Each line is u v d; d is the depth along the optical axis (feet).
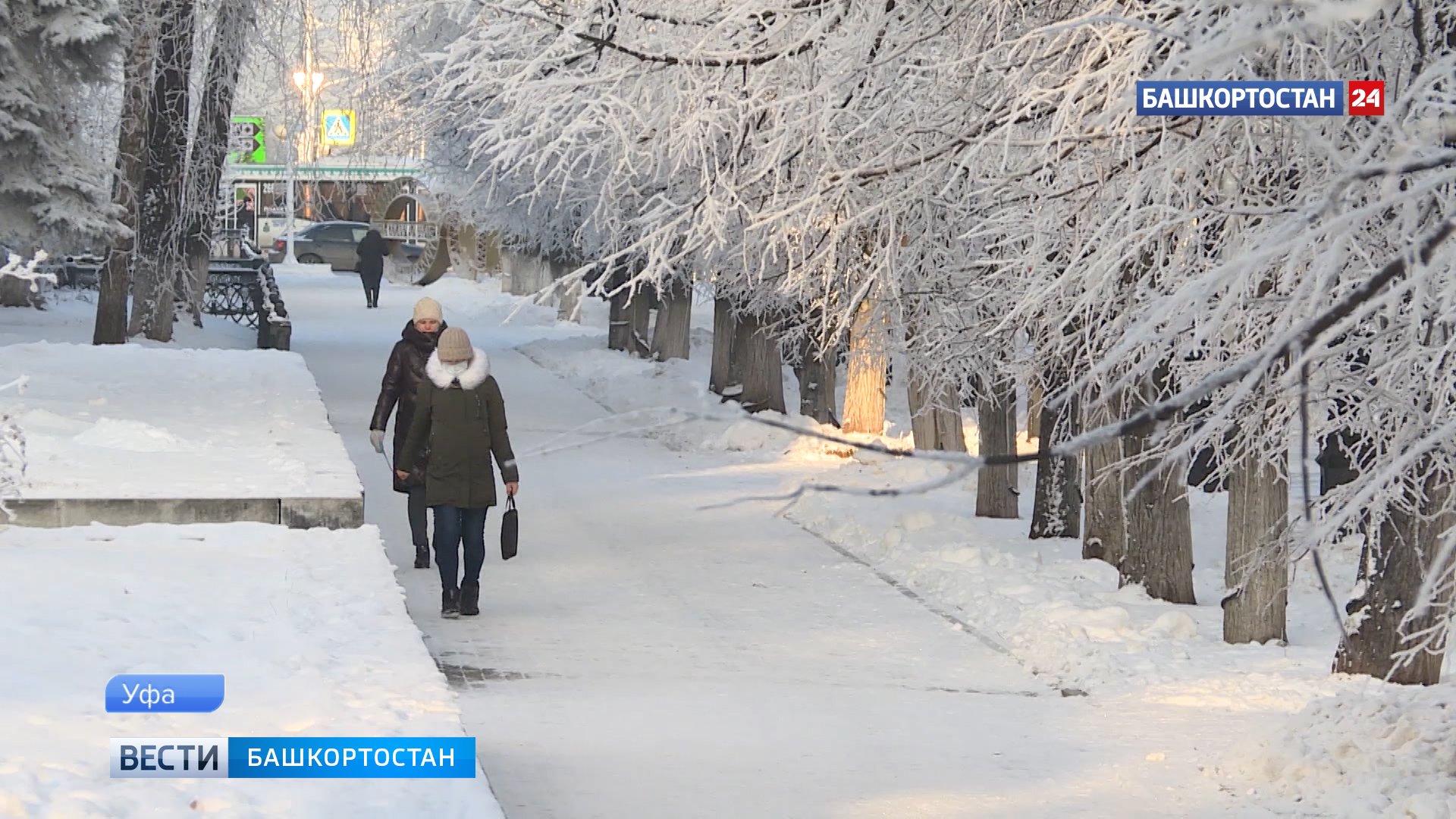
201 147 294.87
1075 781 75.72
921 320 124.67
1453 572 74.90
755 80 94.38
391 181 545.44
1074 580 138.41
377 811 52.85
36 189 206.39
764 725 84.99
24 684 66.03
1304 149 74.79
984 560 140.77
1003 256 107.55
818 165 98.27
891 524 158.92
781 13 91.97
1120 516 146.20
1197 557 163.22
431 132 181.47
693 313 461.37
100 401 170.30
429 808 53.57
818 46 91.97
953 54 92.17
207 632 80.64
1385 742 78.38
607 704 88.63
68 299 363.76
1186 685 98.94
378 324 403.75
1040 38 84.64
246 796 53.42
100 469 124.16
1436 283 62.34
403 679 73.20
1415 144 39.65
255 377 211.61
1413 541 99.09
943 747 81.82
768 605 122.21
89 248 218.38
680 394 270.67
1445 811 68.44
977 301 103.81
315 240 643.45
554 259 342.23
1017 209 91.76
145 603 86.43
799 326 161.17
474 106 108.78
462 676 95.50
